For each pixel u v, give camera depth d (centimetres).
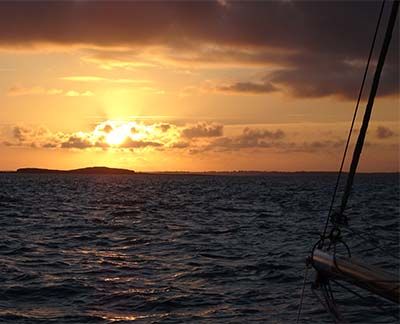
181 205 6981
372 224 4547
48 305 1738
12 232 3725
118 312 1667
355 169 776
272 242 3303
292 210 6241
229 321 1563
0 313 1638
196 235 3672
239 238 3509
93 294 1870
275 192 11612
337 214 807
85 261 2525
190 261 2538
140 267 2378
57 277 2123
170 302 1764
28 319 1587
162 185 16650
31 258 2586
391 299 681
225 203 7525
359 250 2838
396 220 4931
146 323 1558
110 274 2209
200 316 1617
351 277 726
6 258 2572
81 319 1595
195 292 1900
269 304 1733
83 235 3588
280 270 2281
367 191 12681
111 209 6116
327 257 772
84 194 9700
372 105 743
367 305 1656
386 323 1514
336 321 750
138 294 1866
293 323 1536
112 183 18450
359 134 758
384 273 708
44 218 4838
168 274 2217
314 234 3741
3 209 5850
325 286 805
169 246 3100
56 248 2953
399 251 2819
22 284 1994
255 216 5366
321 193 11288
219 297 1827
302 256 2684
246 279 2119
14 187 12619
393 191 12756
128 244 3180
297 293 1870
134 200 7988
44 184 15438
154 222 4619
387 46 719
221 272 2255
